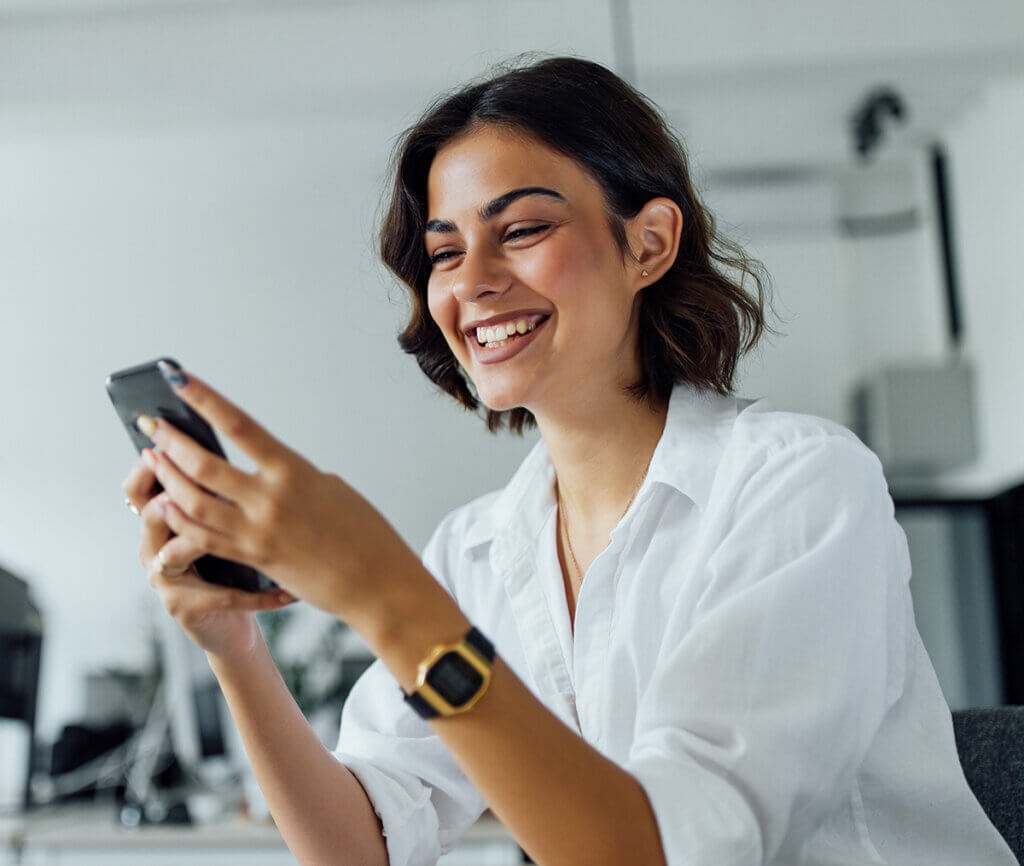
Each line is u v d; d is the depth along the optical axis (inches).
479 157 46.5
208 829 122.2
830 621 36.6
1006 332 181.0
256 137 216.8
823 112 187.3
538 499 52.6
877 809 41.8
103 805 150.1
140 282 242.4
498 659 31.0
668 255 48.6
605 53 178.9
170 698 147.9
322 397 236.5
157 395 30.6
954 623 186.5
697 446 46.5
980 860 42.1
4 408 239.0
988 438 191.0
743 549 39.0
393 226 52.9
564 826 30.6
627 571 46.5
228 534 29.6
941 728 43.4
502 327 46.0
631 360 49.5
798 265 201.9
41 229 245.0
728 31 177.5
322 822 44.5
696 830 31.3
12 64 181.3
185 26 181.8
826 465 40.2
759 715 34.7
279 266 241.3
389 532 30.3
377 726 52.2
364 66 180.2
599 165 46.9
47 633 227.8
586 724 46.4
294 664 157.4
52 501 235.3
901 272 200.1
